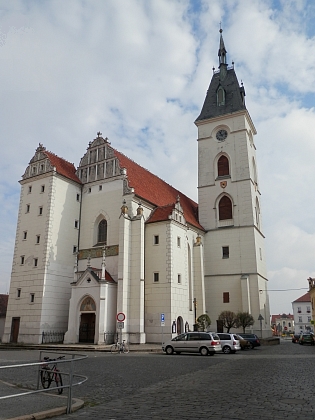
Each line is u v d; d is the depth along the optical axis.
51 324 46.16
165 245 46.72
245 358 29.33
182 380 17.17
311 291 80.69
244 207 61.62
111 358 28.78
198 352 33.28
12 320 47.69
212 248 62.22
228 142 66.06
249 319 52.84
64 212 51.03
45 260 47.06
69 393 10.98
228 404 11.65
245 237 60.16
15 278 49.28
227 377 17.95
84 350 37.25
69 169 55.16
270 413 10.38
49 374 14.34
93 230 51.44
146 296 46.12
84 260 50.56
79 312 44.72
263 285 61.28
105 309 42.75
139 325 43.19
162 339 43.28
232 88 69.62
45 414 10.15
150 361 26.41
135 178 54.34
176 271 46.88
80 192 54.16
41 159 52.72
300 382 16.00
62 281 48.75
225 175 64.81
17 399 12.24
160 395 13.45
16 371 20.34
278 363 24.88
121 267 44.34
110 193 51.22
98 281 43.66
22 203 52.44
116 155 52.88
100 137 54.94
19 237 50.94
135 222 46.78
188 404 11.77
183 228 50.50
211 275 60.88
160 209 51.03
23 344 43.84
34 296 46.62
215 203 64.25
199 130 69.31
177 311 45.59
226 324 54.00
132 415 10.38
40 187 51.38
